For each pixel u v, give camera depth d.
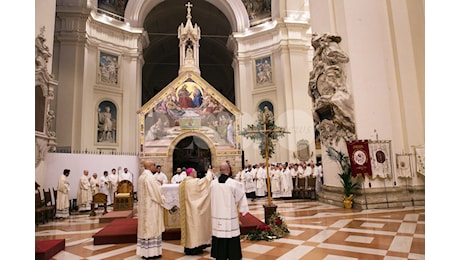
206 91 16.52
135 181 14.85
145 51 26.02
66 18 15.65
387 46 8.79
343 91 8.59
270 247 4.79
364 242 4.73
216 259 4.17
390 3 8.91
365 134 8.19
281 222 5.62
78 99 15.40
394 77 8.68
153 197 4.56
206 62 30.75
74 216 9.73
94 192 11.34
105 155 13.46
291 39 18.27
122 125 17.70
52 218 8.85
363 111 8.30
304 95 17.83
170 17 25.80
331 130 9.18
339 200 8.80
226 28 26.19
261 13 20.52
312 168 12.23
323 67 9.24
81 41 15.80
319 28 10.01
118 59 18.12
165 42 28.02
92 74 16.52
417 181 8.14
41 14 8.84
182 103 16.16
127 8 19.06
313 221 6.70
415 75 8.62
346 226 5.95
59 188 9.45
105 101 17.22
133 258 4.62
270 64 19.27
